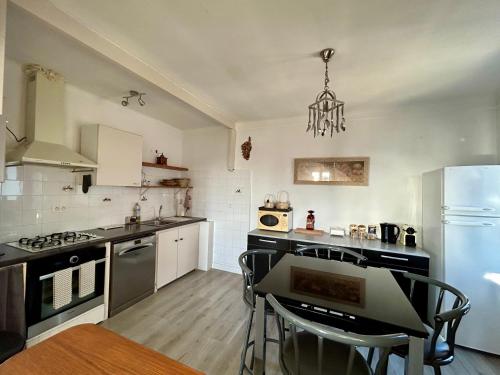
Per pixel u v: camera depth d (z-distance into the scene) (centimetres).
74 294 201
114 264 233
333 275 163
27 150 184
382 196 288
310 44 164
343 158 305
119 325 222
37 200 220
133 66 183
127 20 145
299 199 330
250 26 148
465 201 202
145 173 341
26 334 168
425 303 224
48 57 189
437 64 186
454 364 185
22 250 181
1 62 115
